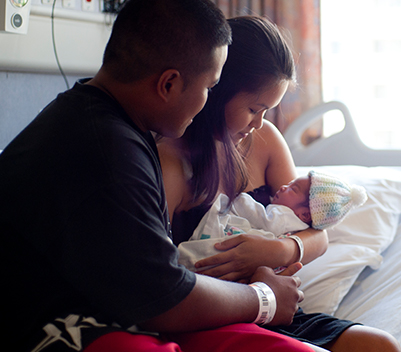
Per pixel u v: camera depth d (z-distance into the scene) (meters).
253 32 1.33
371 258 1.70
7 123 1.99
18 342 0.93
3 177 0.94
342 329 1.17
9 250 0.92
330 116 3.08
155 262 0.87
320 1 2.86
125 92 1.00
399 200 2.04
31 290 0.92
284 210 1.50
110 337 0.85
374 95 3.11
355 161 2.71
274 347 0.92
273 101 1.36
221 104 1.35
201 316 0.94
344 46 3.08
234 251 1.29
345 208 1.52
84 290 0.87
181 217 1.42
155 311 0.86
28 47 1.97
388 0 2.98
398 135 3.10
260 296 1.08
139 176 0.90
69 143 0.90
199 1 0.98
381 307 1.50
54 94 2.19
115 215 0.85
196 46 0.95
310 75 2.88
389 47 3.03
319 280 1.60
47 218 0.88
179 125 1.04
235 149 1.45
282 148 1.71
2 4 1.76
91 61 2.27
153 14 0.95
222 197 1.46
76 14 2.14
